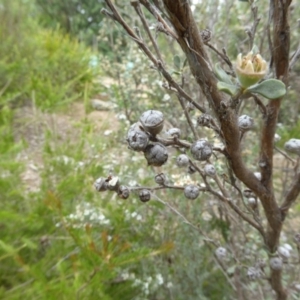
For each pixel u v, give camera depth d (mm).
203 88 115
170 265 371
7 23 957
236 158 131
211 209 369
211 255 350
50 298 259
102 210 373
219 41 404
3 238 329
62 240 351
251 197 175
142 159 419
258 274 208
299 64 361
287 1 127
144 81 465
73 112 688
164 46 503
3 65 627
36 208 363
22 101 649
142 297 346
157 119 116
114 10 129
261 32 362
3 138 410
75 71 903
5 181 367
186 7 104
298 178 156
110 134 501
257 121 360
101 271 254
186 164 156
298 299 230
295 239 197
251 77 98
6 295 292
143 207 382
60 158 425
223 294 350
